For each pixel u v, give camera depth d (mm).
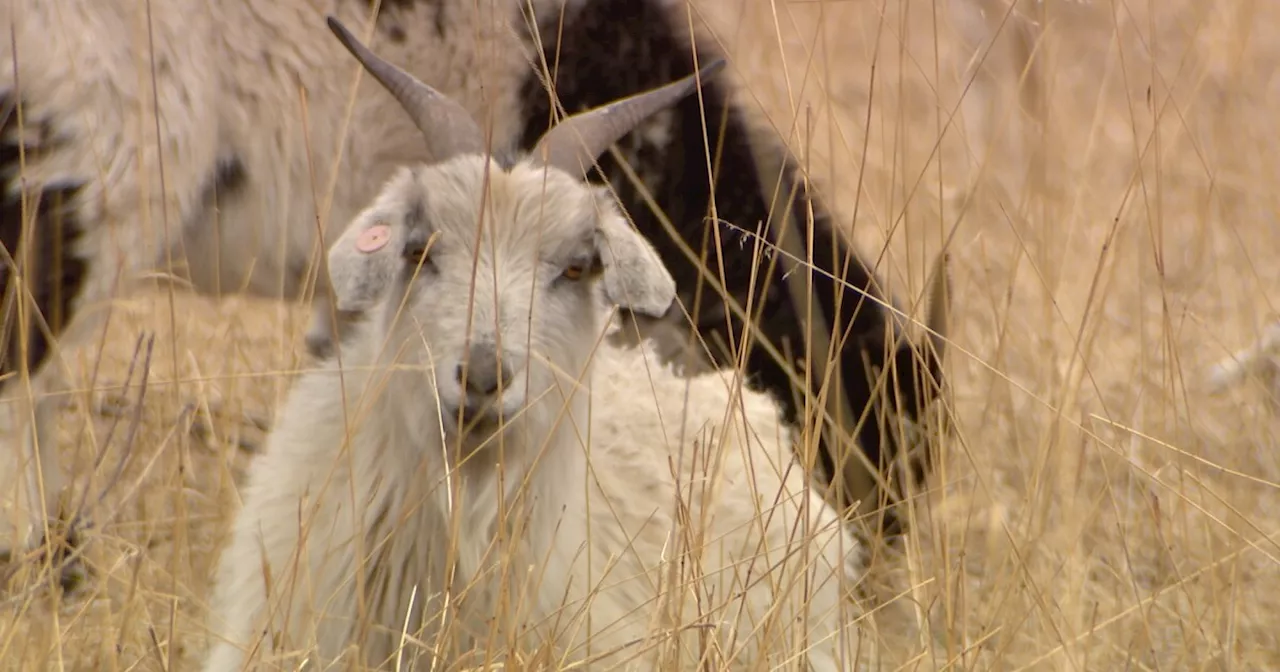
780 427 9750
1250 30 14445
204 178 10078
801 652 7398
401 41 10500
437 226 7785
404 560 7770
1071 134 15695
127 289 9828
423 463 7652
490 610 7684
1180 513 10016
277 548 7879
